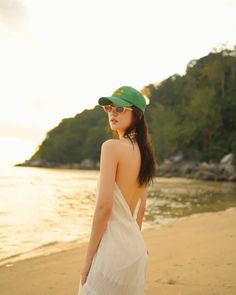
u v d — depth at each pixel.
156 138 82.44
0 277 5.89
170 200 23.02
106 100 2.41
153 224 12.13
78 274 5.94
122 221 2.25
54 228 11.58
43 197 25.45
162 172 68.81
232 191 31.98
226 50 80.00
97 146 122.25
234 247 7.11
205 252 6.85
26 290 5.18
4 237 9.91
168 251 7.29
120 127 2.42
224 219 12.05
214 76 77.94
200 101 70.62
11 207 18.55
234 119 69.69
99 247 2.22
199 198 24.62
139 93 2.47
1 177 65.12
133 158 2.32
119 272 2.19
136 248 2.27
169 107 97.50
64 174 83.81
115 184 2.28
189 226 10.97
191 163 68.81
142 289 2.32
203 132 69.38
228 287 4.55
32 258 7.32
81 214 15.61
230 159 60.53
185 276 5.21
